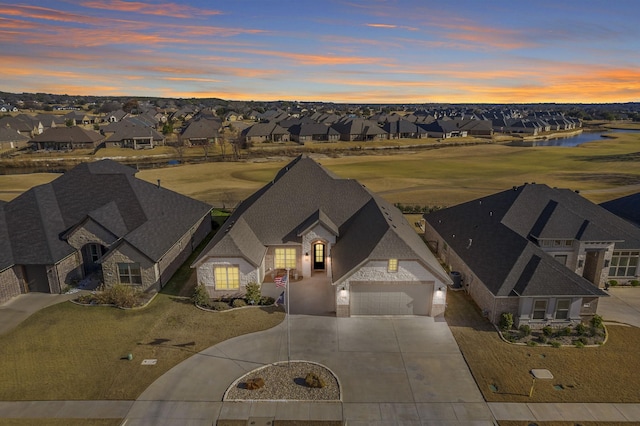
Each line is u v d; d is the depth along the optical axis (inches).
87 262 1350.9
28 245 1240.2
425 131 6338.6
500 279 1069.1
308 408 773.9
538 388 832.3
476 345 978.1
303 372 876.6
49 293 1232.2
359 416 755.4
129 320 1085.8
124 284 1231.5
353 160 4165.8
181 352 946.1
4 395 805.9
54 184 1467.8
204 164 3846.0
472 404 788.0
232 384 836.0
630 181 2982.3
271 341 989.2
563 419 751.7
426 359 924.0
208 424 737.0
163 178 3152.1
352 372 877.8
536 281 1025.5
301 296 1209.4
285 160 4151.1
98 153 4308.6
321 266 1358.3
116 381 846.5
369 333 1025.5
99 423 737.0
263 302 1160.8
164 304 1172.5
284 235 1338.6
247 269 1179.9
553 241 1259.8
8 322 1073.5
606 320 1099.9
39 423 736.3
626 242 1283.2
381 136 5910.4
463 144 5738.2
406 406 781.3
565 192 1434.5
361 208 1421.0
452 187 2869.1
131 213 1384.1
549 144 5693.9
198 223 1632.6
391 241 1085.8
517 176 3262.8
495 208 1408.7
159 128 6648.6
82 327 1051.3
